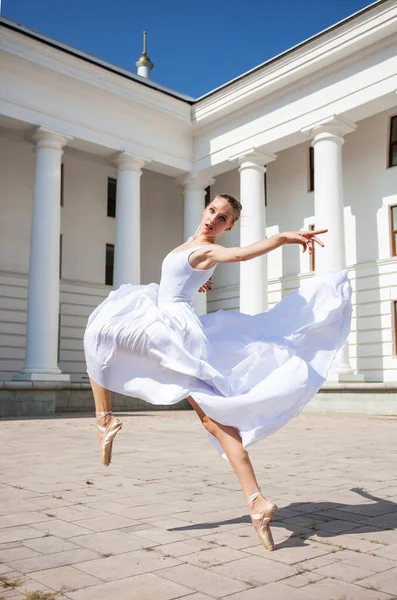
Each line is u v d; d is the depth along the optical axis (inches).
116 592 94.7
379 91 718.5
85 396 777.6
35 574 104.0
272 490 187.2
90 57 825.5
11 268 915.4
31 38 753.0
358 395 715.4
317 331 140.6
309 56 766.5
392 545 122.6
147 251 1090.1
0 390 687.7
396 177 821.2
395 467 243.4
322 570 106.0
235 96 863.7
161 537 129.3
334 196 766.5
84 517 148.9
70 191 1004.6
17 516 150.0
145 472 228.7
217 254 131.4
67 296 971.3
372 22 698.2
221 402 124.2
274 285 940.0
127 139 874.1
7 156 935.0
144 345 132.5
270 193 986.1
